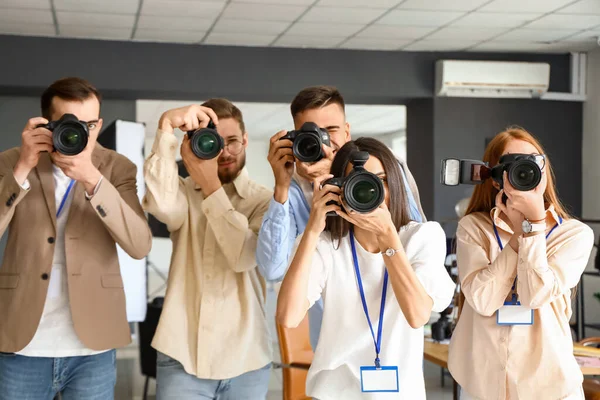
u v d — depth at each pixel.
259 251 2.03
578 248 1.97
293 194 2.10
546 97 7.19
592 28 6.14
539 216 1.85
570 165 7.34
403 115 11.41
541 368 1.91
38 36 6.41
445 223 7.07
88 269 2.08
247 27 6.07
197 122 2.11
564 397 1.90
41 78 6.43
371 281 1.68
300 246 1.63
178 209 2.16
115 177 2.18
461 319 2.07
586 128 7.32
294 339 3.57
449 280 1.69
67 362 2.07
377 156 1.70
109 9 5.47
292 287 1.62
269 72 6.87
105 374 2.12
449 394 5.03
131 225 2.06
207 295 2.16
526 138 2.07
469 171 1.96
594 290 6.86
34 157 1.92
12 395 2.04
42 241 2.05
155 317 4.54
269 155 1.97
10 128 6.98
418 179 7.45
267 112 11.34
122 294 2.16
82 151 1.90
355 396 1.66
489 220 2.07
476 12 5.57
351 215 1.55
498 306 1.92
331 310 1.69
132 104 7.26
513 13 5.61
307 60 6.94
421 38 6.52
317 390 1.68
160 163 2.09
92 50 6.53
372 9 5.47
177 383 2.14
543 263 1.84
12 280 2.05
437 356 3.20
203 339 2.13
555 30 6.22
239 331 2.17
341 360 1.66
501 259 1.92
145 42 6.64
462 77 6.92
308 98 2.08
